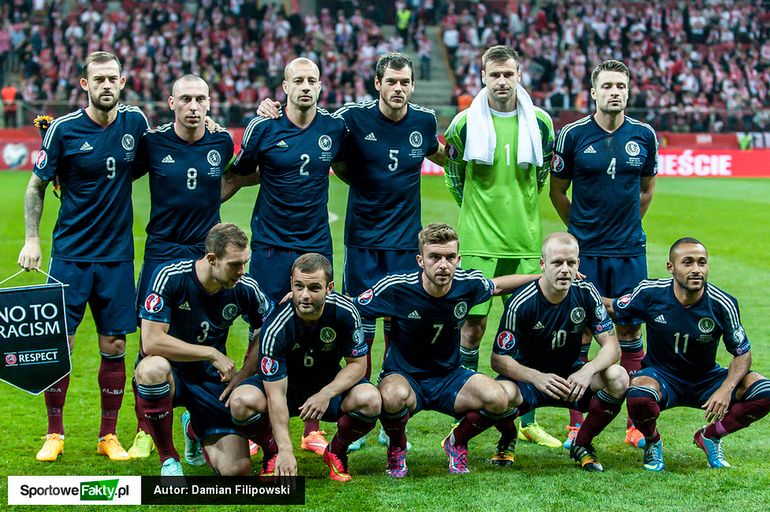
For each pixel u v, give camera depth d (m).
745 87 27.97
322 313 4.38
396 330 4.70
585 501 4.12
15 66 25.95
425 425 5.49
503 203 5.48
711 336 4.64
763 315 8.22
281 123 5.17
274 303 5.24
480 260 5.51
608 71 5.22
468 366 5.45
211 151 5.16
